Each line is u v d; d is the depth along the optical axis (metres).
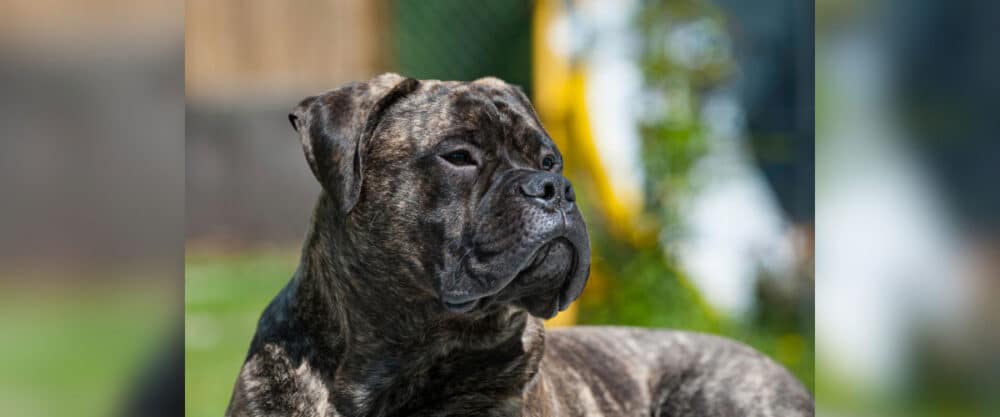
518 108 4.48
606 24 10.32
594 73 10.16
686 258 9.85
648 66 10.18
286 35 17.11
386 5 14.83
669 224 9.66
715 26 10.43
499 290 3.98
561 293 4.21
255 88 17.30
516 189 4.01
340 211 4.10
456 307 4.09
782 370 6.01
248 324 11.31
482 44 12.45
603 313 9.36
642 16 10.27
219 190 17.09
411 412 4.43
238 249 17.08
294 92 17.23
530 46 11.75
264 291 13.48
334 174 4.14
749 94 11.31
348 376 4.33
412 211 4.17
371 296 4.30
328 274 4.39
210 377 8.85
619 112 10.09
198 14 17.22
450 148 4.16
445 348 4.37
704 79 10.36
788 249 10.14
